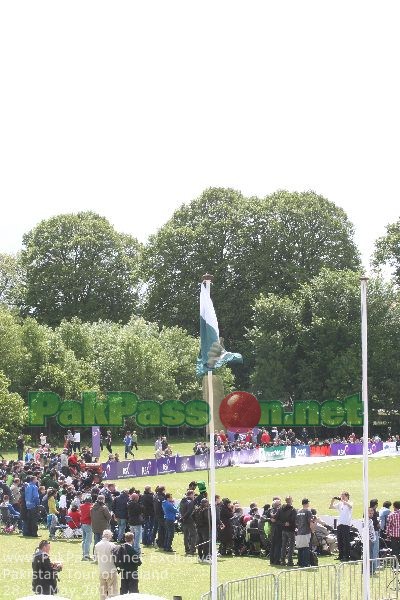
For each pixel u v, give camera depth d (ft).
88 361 372.17
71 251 458.50
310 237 442.50
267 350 401.29
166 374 374.43
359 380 391.86
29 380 345.31
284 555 130.21
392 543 132.87
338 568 106.22
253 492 215.10
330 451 319.06
